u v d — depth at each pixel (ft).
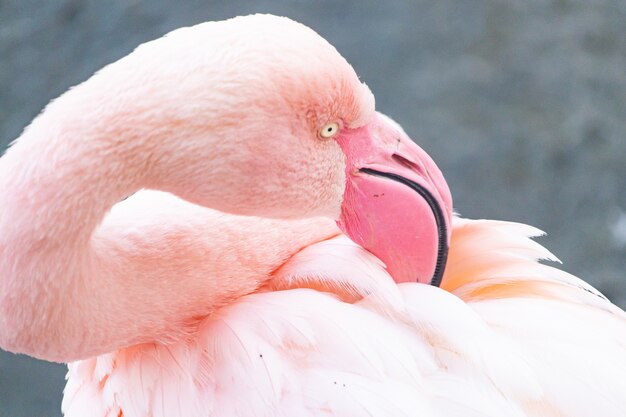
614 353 13.39
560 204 33.65
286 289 14.29
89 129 12.12
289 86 12.61
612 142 34.88
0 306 12.39
